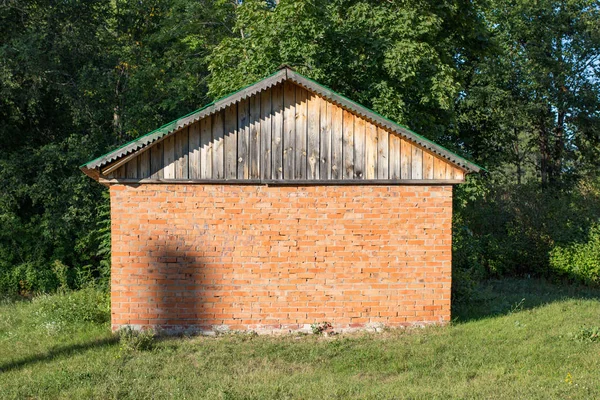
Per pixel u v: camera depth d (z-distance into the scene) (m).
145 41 27.17
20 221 21.53
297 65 18.09
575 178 29.58
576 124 28.89
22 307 16.56
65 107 23.69
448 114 21.06
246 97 12.50
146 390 9.35
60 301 14.69
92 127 23.28
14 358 11.30
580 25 27.91
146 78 24.58
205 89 26.94
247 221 12.71
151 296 12.62
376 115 12.50
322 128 12.76
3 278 20.59
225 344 11.95
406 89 19.16
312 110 12.74
